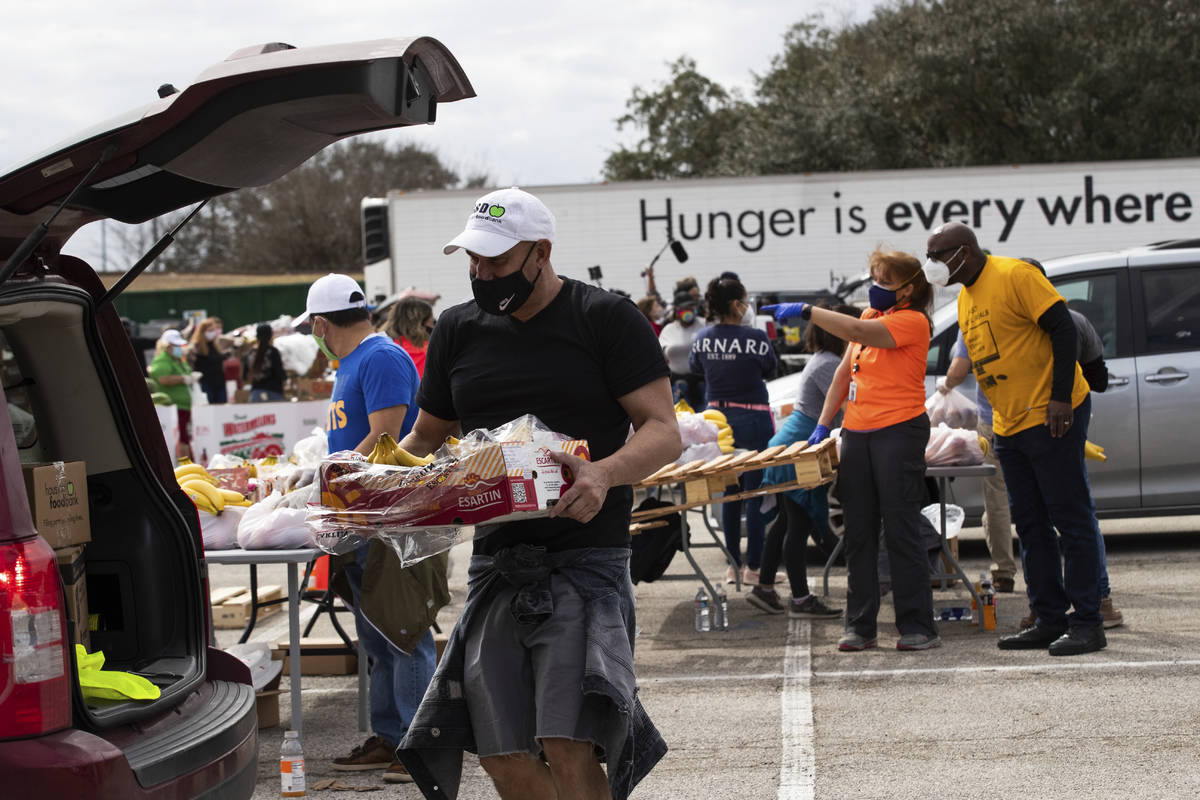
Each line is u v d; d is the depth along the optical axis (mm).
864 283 16438
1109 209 19812
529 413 3098
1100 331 8211
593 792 2879
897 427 6016
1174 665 5570
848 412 6156
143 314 39656
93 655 3213
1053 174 19828
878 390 6020
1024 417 5824
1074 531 5855
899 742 4715
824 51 44781
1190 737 4586
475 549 3146
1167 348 8172
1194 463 8117
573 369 3068
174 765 2850
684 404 7969
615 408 3111
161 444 3494
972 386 8188
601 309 3072
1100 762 4367
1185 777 4176
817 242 20172
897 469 6016
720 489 6551
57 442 3445
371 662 5156
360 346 4785
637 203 20297
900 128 34594
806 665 5977
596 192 20312
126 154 2852
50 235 3178
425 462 3359
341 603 8141
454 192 20375
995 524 7410
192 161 2904
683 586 8250
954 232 5719
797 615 7129
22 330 3293
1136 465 8117
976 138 34094
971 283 5844
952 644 6246
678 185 20266
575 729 2826
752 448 7867
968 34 32562
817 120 34750
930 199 19984
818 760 4562
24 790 2521
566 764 2848
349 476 3027
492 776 3012
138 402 3457
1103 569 6285
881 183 20016
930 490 8305
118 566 3471
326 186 62156
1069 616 5969
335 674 6355
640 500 7617
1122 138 31469
